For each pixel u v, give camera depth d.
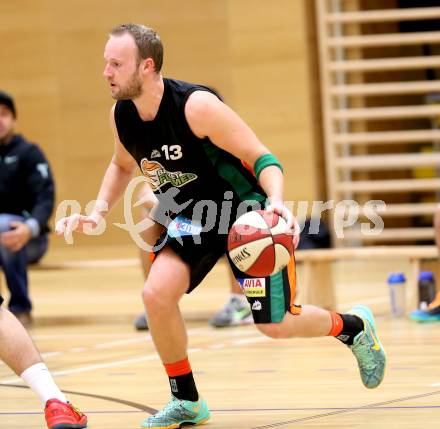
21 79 32.38
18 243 18.58
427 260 18.22
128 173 10.20
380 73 29.56
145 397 11.25
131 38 9.00
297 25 29.39
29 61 32.31
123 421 9.91
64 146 32.16
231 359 13.63
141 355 14.78
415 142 30.23
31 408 10.91
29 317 19.31
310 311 9.70
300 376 11.93
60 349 15.91
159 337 9.30
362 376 10.28
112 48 9.01
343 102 29.00
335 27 28.78
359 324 10.08
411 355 13.09
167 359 9.43
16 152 19.05
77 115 31.98
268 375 12.14
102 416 10.21
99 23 31.58
